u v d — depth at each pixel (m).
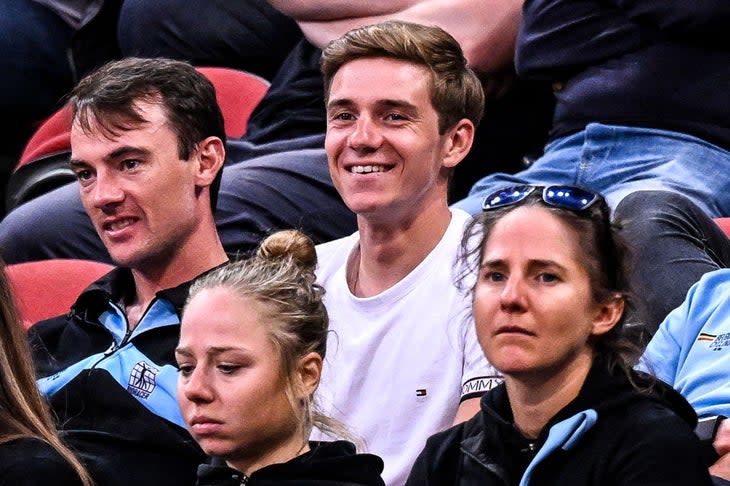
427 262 7.79
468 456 6.21
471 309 6.86
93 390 7.70
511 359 5.92
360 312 7.87
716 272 7.67
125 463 7.50
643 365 7.47
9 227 11.48
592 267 6.01
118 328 8.14
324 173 10.77
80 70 14.02
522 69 10.80
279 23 12.89
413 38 7.87
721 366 7.23
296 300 6.61
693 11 9.92
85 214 11.35
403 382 7.63
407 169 7.77
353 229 10.74
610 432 5.88
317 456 6.49
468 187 11.56
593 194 6.12
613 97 10.22
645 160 9.91
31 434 6.72
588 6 10.45
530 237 5.99
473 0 11.03
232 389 6.42
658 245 8.54
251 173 10.70
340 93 7.89
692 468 5.73
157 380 7.70
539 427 6.05
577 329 5.96
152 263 8.05
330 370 7.83
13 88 14.29
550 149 10.55
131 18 13.42
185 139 8.02
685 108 10.03
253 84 12.45
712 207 9.59
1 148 14.60
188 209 8.04
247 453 6.48
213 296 6.56
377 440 7.62
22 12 14.34
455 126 7.97
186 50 13.16
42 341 8.38
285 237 7.18
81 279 9.95
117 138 7.92
